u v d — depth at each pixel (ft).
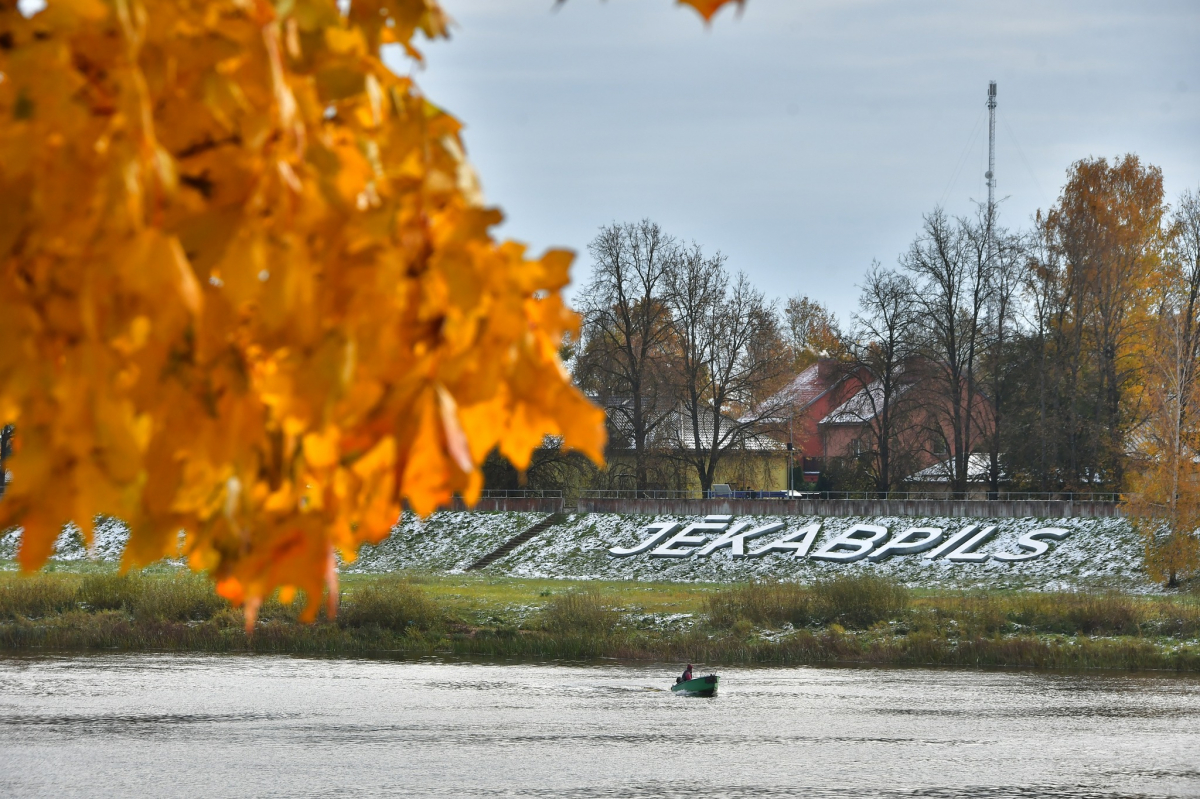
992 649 236.84
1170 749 151.33
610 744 152.05
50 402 9.28
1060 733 161.68
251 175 9.64
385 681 203.92
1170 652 232.32
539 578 357.00
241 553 10.50
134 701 178.60
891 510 365.40
